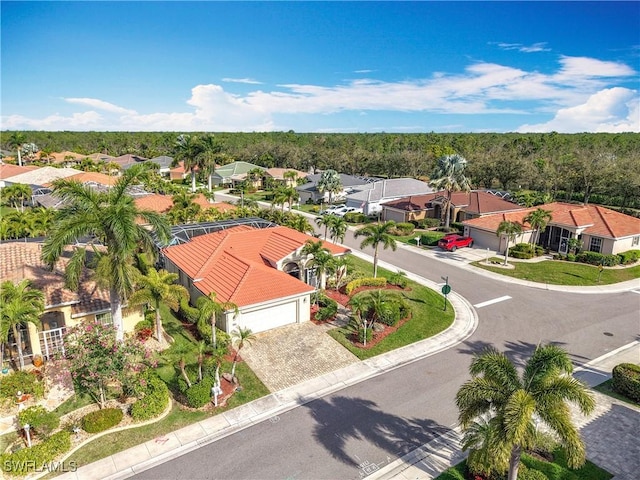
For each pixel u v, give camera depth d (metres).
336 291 33.75
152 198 55.56
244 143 155.12
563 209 49.03
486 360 13.92
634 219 46.50
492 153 89.44
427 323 28.73
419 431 18.11
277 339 25.98
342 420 18.77
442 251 47.38
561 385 12.57
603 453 16.72
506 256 41.81
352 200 67.69
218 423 18.44
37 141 160.12
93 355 18.44
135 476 15.48
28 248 27.86
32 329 21.81
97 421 17.50
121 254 20.52
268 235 35.78
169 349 22.47
